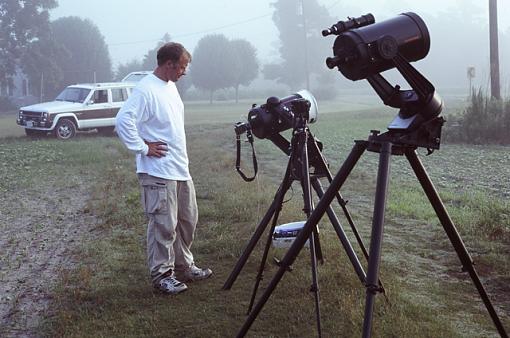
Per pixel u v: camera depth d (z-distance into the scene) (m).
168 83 4.77
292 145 4.16
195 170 11.88
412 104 2.98
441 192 8.98
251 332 4.07
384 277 4.96
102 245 6.34
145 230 6.95
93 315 4.42
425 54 3.10
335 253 5.49
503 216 6.89
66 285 5.16
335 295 4.50
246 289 4.82
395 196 8.64
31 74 65.06
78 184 11.14
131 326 4.19
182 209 4.95
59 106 21.06
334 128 23.75
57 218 8.20
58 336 4.11
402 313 4.21
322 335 3.97
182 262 5.04
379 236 2.69
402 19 3.03
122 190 9.96
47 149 17.39
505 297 4.75
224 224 6.86
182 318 4.31
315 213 3.02
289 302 4.49
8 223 8.01
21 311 4.67
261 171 11.80
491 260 5.51
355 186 9.81
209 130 24.09
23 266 5.94
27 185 11.12
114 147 17.86
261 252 5.69
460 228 6.55
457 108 28.31
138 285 5.01
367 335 2.61
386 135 2.90
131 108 4.52
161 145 4.60
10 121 39.94
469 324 4.21
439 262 5.62
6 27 63.50
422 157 14.13
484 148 16.25
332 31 3.01
